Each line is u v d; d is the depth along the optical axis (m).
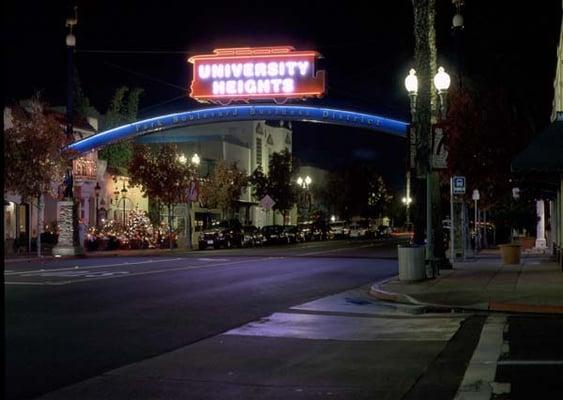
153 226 47.78
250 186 71.25
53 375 8.60
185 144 66.69
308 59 33.72
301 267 27.27
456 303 15.05
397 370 8.86
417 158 21.64
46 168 32.66
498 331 11.71
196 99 35.19
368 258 34.00
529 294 15.90
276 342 11.01
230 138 69.00
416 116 21.89
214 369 9.02
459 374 8.51
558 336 11.13
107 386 8.08
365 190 100.06
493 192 32.75
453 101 28.83
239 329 12.27
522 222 39.25
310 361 9.52
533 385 7.84
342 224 81.44
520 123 30.72
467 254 30.72
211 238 47.56
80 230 38.81
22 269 25.64
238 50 34.56
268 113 34.31
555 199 28.28
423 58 22.41
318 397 7.54
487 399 7.27
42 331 11.82
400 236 92.56
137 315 13.77
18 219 39.66
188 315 13.87
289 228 62.91
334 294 18.00
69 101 34.53
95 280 20.89
